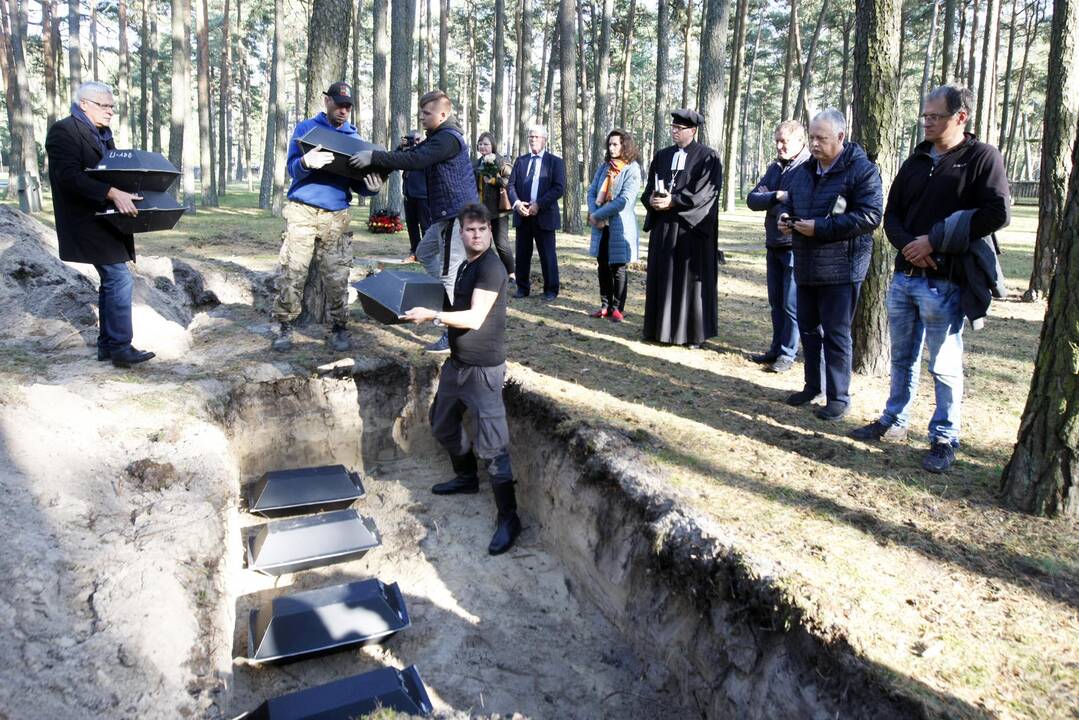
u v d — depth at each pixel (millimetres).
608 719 3523
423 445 6164
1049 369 3518
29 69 31281
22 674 2613
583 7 31500
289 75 47531
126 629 2961
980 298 3791
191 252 10398
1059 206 8875
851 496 3881
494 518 5270
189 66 19922
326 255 6047
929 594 3018
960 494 3881
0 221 6883
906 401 4531
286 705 3191
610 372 5992
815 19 36250
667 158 6551
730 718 3148
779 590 3016
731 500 3834
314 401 5699
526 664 3895
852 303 4848
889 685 2521
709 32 12250
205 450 4438
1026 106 41656
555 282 8758
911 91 41844
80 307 6426
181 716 2748
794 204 4875
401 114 17219
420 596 4406
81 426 4246
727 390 5633
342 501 5254
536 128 8430
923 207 3959
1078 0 8266
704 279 6676
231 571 4180
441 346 6375
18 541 3137
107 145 5160
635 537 3959
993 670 2592
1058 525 3545
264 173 22031
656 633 3736
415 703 3361
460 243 5738
